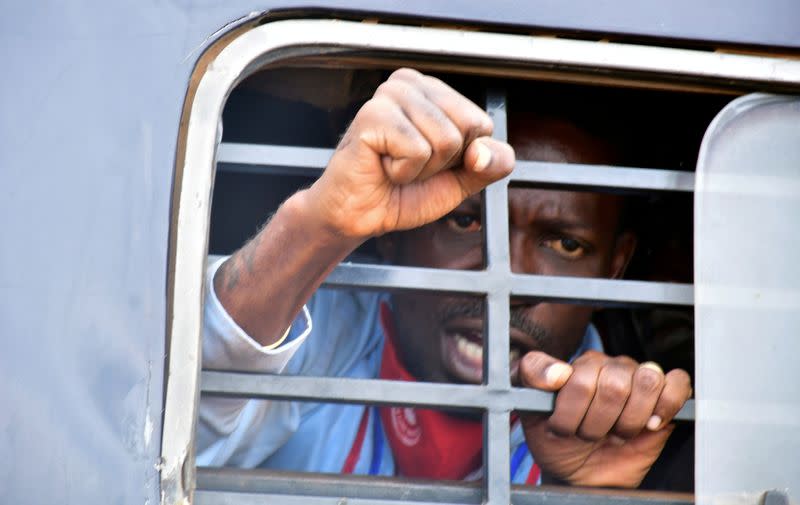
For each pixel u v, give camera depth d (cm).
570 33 485
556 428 525
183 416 407
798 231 500
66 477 396
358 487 456
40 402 401
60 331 408
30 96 432
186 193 431
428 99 411
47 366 404
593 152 690
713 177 500
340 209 424
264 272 475
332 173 420
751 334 489
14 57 436
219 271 496
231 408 572
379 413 772
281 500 438
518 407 514
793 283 495
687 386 543
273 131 732
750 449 479
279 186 795
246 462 698
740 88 509
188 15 451
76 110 432
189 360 413
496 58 480
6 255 414
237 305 488
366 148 406
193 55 446
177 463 402
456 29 477
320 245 447
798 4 509
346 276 472
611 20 489
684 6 497
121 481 398
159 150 432
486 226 491
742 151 504
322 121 718
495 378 474
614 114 669
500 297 482
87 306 412
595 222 739
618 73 496
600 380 527
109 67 438
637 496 488
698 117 618
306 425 759
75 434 400
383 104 409
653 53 494
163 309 415
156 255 420
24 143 426
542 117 689
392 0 470
